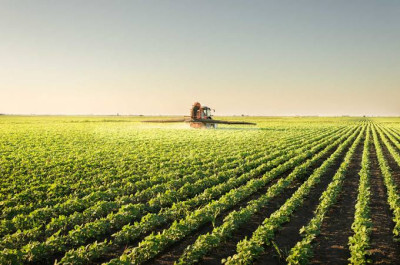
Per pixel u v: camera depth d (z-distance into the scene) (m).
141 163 18.67
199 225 9.29
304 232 8.77
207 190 12.34
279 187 12.92
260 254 7.55
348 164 18.92
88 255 7.16
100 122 77.00
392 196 11.09
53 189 12.55
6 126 53.69
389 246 7.88
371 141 34.69
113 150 23.77
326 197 10.97
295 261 6.75
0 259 6.65
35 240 8.23
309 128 58.28
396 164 20.03
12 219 9.19
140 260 7.14
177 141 31.00
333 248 7.84
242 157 21.70
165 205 11.28
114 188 12.82
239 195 11.59
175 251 7.86
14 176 14.55
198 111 48.91
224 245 8.15
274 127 60.47
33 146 25.69
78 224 9.30
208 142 30.44
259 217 10.16
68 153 21.89
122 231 8.30
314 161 20.06
